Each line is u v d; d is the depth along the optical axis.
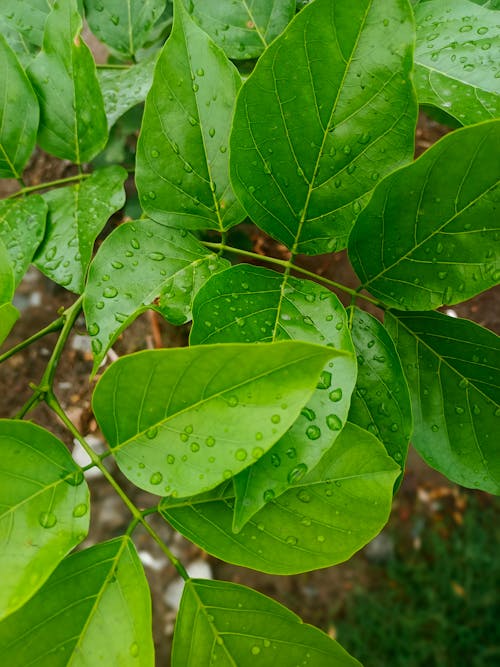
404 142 0.19
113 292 0.22
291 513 0.20
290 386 0.16
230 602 0.21
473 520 0.62
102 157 0.42
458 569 0.61
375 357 0.21
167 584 0.62
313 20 0.18
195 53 0.21
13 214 0.26
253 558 0.20
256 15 0.26
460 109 0.22
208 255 0.22
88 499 0.19
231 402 0.17
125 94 0.29
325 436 0.18
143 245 0.22
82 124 0.26
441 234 0.20
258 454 0.16
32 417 0.49
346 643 0.60
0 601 0.17
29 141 0.26
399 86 0.19
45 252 0.25
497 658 0.57
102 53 0.52
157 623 0.61
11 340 0.56
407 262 0.20
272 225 0.21
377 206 0.19
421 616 0.60
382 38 0.18
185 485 0.17
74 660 0.19
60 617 0.19
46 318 0.57
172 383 0.17
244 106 0.19
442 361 0.23
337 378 0.18
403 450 0.21
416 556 0.62
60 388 0.50
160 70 0.21
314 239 0.21
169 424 0.18
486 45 0.23
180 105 0.21
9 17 0.30
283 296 0.20
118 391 0.18
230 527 0.20
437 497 0.64
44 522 0.19
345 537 0.20
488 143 0.18
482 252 0.20
